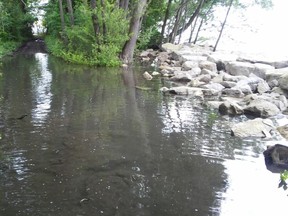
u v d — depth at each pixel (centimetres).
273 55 2034
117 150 678
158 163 627
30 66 1720
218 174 594
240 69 1520
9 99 1024
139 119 883
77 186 535
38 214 460
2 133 744
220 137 773
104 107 980
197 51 2250
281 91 1211
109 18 1814
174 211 478
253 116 948
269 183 570
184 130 812
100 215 462
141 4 1911
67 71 1598
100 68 1741
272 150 657
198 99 1129
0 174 565
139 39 2366
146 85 1329
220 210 486
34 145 686
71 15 2086
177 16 2666
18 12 2988
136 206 486
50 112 908
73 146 688
